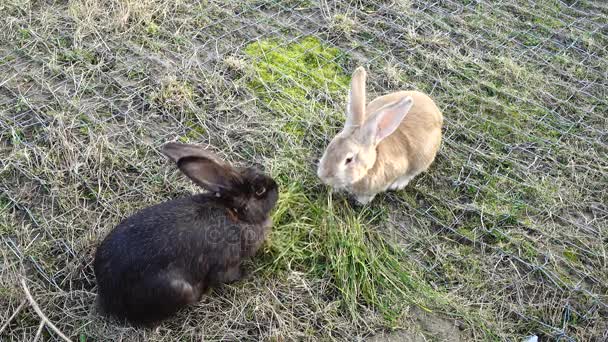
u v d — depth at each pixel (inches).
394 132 49.5
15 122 53.6
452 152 55.6
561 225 51.0
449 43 65.6
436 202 52.0
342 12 68.3
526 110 59.9
